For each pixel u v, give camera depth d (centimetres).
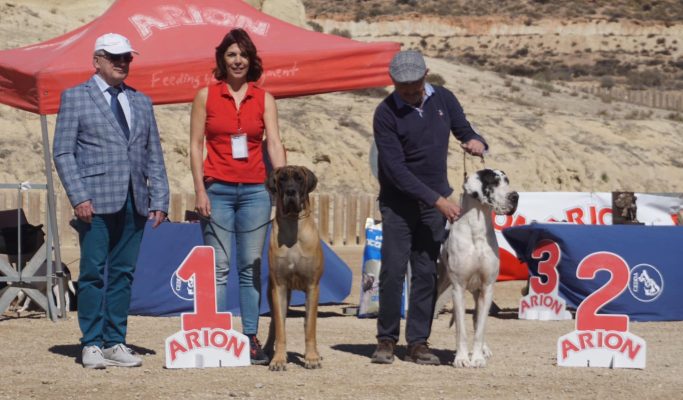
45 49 1317
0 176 2639
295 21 4222
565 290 1264
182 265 890
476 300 923
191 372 866
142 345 1022
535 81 5756
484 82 5222
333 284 1392
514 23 9925
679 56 9350
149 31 1278
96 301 888
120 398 762
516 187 3488
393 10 10194
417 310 923
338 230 2538
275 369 870
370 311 1266
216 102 900
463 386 809
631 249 1267
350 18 9944
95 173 877
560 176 3638
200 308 891
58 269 1230
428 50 9606
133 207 895
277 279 866
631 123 4203
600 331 911
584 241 1259
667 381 843
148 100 912
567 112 4503
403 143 908
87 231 881
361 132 3397
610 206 1449
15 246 1266
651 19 9950
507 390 796
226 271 920
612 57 9381
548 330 1166
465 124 935
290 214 843
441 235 923
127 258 901
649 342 1081
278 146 914
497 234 1399
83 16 3731
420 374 862
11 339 1052
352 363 916
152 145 914
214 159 907
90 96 884
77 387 801
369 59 1264
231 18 1329
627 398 775
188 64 1233
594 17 9962
